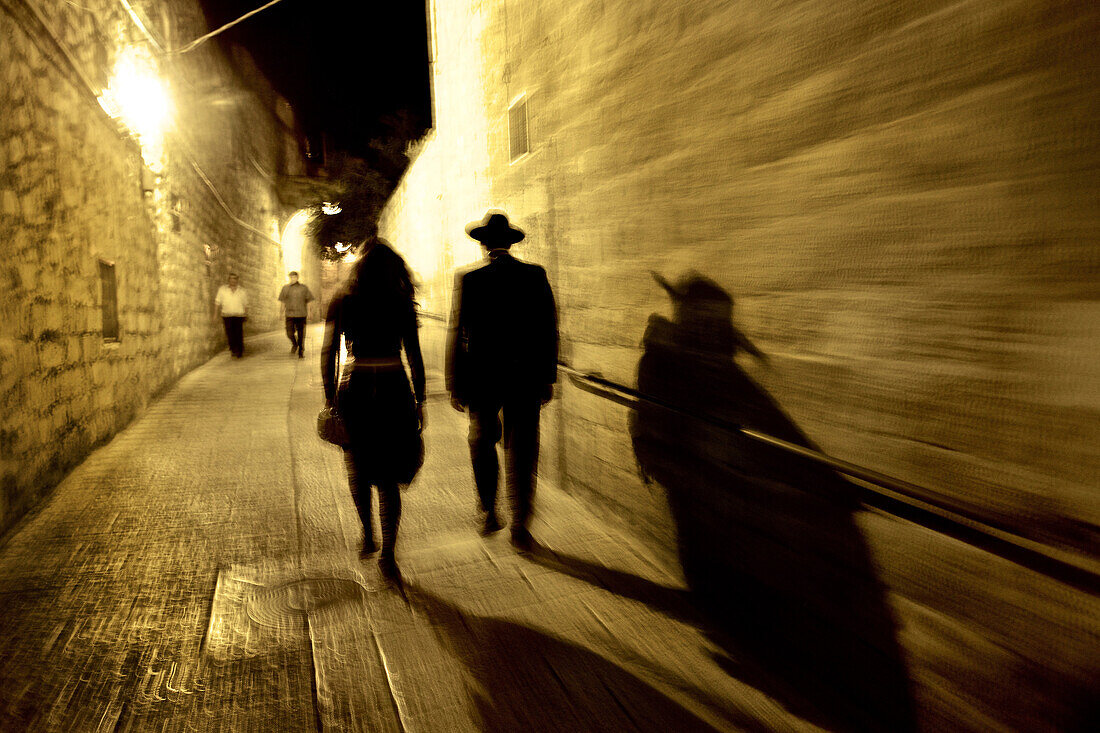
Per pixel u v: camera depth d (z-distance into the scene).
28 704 2.17
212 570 3.18
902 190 1.74
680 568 2.99
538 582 3.01
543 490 4.31
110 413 5.69
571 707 2.16
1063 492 1.37
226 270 14.12
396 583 3.01
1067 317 1.35
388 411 2.96
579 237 3.88
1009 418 1.48
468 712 2.15
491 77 5.61
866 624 1.93
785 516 2.25
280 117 23.06
